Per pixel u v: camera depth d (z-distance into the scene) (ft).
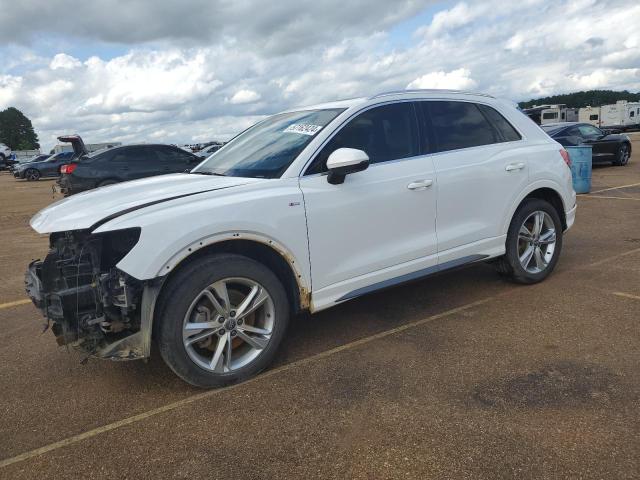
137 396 10.52
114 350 9.80
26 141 456.04
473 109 14.84
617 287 15.40
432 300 15.23
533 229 15.78
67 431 9.41
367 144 12.51
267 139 13.24
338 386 10.45
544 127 51.39
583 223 25.45
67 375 11.69
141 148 44.19
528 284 16.06
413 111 13.51
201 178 12.13
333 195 11.59
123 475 8.11
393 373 10.87
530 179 15.25
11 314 16.07
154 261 9.45
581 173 35.40
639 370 10.38
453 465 7.87
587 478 7.41
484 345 11.96
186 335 10.00
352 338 12.81
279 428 9.12
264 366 11.05
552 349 11.53
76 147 48.11
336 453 8.34
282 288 11.08
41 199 55.72
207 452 8.56
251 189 10.84
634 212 27.58
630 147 54.03
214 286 10.16
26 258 24.58
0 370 12.12
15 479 8.13
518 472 7.62
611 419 8.77
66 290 9.64
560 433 8.47
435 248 13.39
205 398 10.27
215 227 10.02
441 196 13.35
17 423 9.77
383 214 12.34
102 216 9.71
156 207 9.89
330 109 13.07
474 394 9.83
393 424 9.02
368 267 12.26
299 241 11.12
